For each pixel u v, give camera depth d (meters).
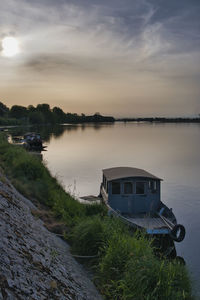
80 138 87.12
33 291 3.73
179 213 17.97
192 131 155.75
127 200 14.57
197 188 24.86
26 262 4.41
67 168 33.31
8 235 4.87
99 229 7.80
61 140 77.75
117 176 14.95
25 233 5.82
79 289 5.14
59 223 9.30
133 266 5.75
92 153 49.25
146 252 6.42
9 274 3.63
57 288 4.41
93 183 25.66
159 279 5.31
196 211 18.34
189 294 5.78
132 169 17.02
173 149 58.03
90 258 7.18
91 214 12.09
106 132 133.75
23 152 21.12
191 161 41.34
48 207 11.42
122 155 47.19
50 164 36.06
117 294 5.52
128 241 7.04
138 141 78.94
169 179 28.78
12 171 14.46
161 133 130.50
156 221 13.28
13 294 3.29
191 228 15.29
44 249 5.80
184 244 13.23
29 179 14.50
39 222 8.34
